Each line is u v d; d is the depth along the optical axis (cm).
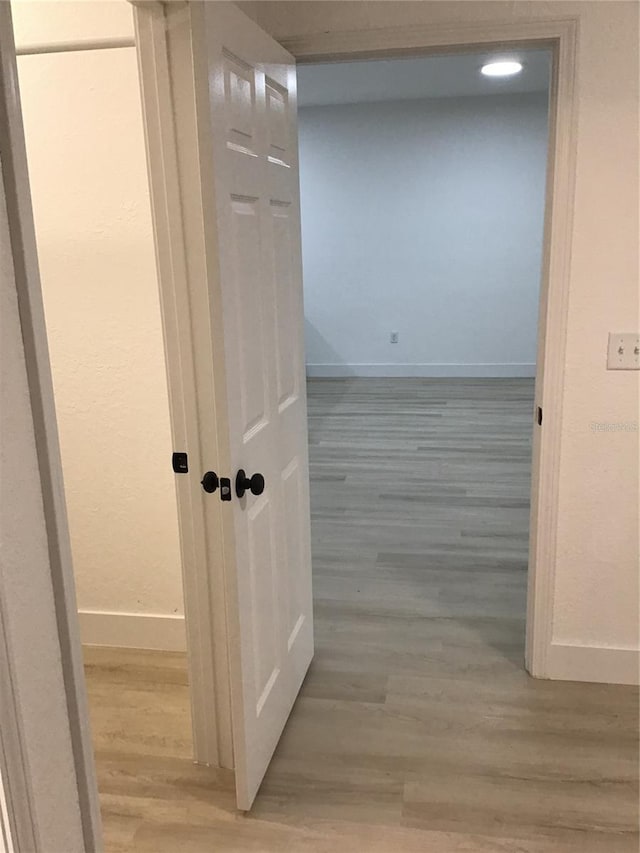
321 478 460
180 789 204
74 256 240
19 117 90
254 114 180
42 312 96
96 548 266
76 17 217
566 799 196
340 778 205
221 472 168
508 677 251
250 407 184
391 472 467
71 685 104
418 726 227
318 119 707
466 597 306
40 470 97
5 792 93
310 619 257
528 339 726
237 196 169
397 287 735
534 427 239
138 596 269
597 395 224
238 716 184
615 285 215
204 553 196
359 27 210
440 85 612
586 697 240
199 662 205
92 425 254
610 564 238
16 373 92
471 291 723
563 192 210
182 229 175
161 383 247
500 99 673
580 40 200
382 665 259
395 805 195
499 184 693
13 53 88
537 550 239
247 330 179
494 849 181
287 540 224
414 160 701
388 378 752
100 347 247
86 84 224
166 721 233
